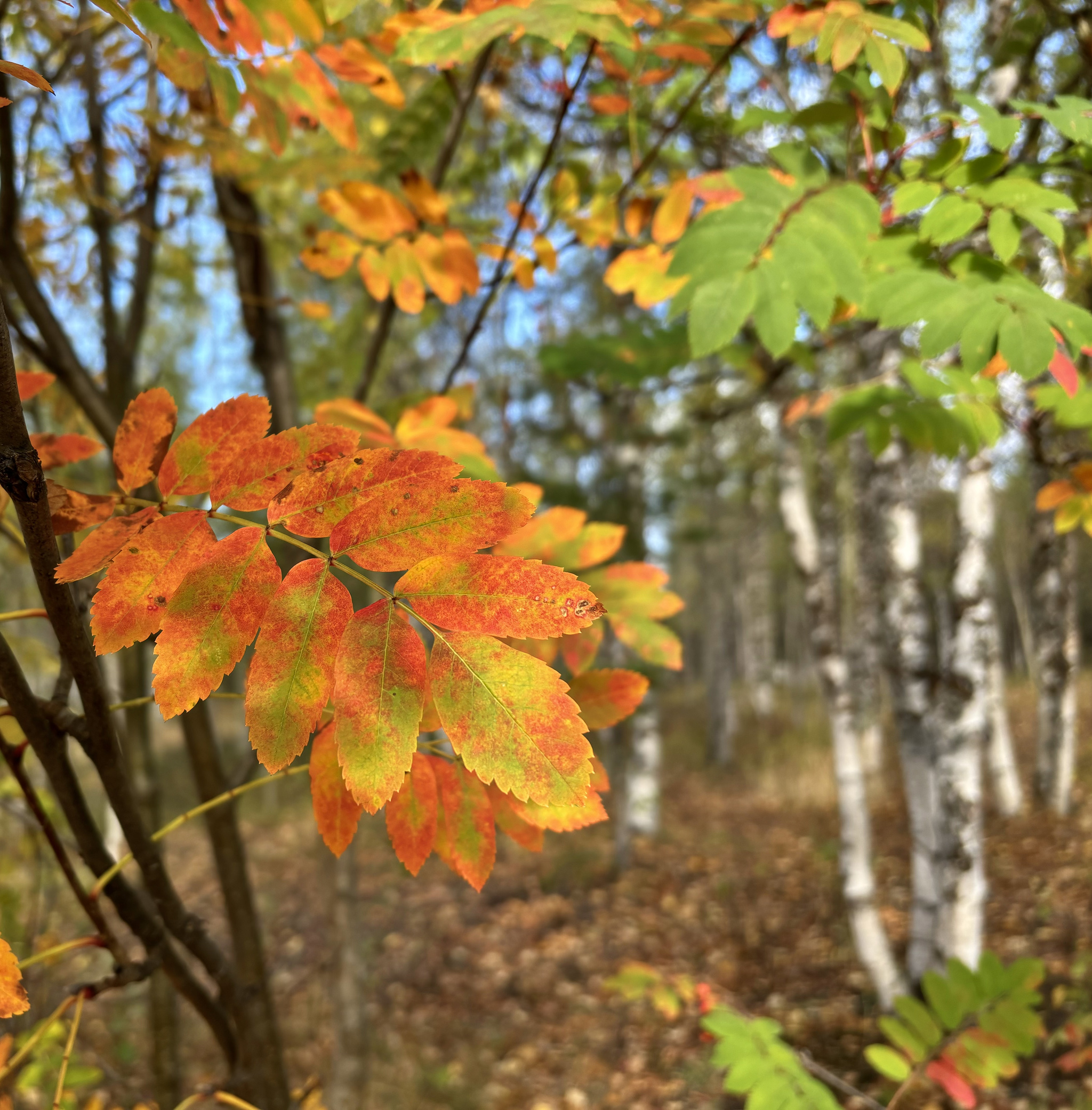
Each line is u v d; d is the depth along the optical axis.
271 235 2.51
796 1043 5.18
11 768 0.73
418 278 1.45
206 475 0.61
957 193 1.11
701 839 10.93
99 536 0.57
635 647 1.05
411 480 0.56
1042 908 6.75
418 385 8.29
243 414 0.64
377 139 2.48
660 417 8.38
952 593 4.55
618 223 1.52
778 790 13.27
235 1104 0.94
